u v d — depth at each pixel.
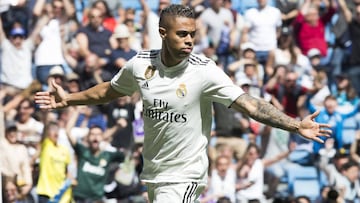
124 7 26.94
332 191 22.48
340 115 26.06
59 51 25.69
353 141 25.67
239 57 26.78
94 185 22.83
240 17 27.27
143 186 23.36
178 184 10.91
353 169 24.94
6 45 25.34
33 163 22.94
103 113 23.97
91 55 25.55
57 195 22.61
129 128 23.86
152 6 27.45
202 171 10.98
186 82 10.62
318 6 27.62
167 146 10.89
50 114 23.44
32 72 25.48
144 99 10.84
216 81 10.55
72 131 23.31
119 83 11.33
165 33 10.52
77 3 26.73
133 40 26.20
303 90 26.23
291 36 27.34
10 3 25.89
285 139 24.78
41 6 26.17
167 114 10.73
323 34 27.55
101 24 25.88
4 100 24.64
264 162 24.62
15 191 22.34
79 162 22.92
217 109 24.42
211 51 26.72
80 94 11.78
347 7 28.02
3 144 22.53
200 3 27.12
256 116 10.34
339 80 26.97
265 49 26.95
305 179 24.77
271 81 26.17
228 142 24.22
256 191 23.83
